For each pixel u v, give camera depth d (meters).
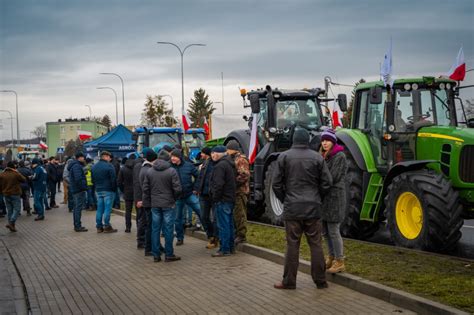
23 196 20.42
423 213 9.24
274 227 13.09
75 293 7.81
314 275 7.38
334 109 15.75
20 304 7.26
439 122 10.98
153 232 10.04
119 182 14.52
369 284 6.97
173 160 11.78
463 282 6.93
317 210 7.31
